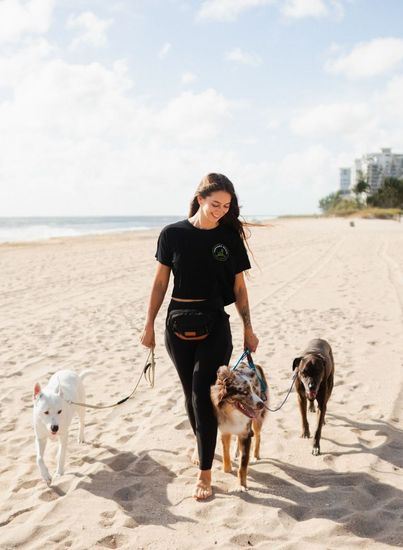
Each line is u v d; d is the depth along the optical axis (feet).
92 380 24.76
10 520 13.46
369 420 18.92
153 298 15.34
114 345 30.99
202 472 14.21
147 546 12.00
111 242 122.31
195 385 14.38
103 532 12.64
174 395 22.38
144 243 116.67
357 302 41.83
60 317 39.01
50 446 17.93
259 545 11.89
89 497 14.35
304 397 17.69
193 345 14.80
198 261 14.40
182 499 14.12
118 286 53.88
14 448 17.81
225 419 14.16
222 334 14.71
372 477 14.92
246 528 12.59
